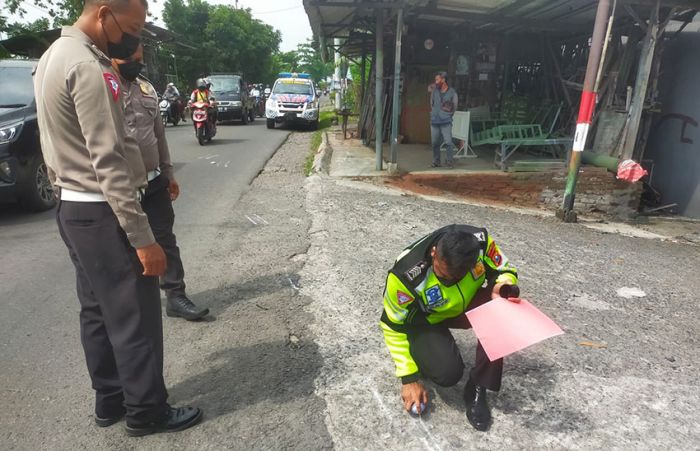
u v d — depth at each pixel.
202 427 2.37
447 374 2.32
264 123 19.75
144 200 2.95
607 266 4.89
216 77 19.05
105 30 1.89
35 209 6.00
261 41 32.25
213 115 12.28
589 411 2.56
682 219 8.73
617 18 8.50
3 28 14.11
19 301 3.66
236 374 2.79
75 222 1.94
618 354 3.13
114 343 2.10
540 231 6.14
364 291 3.89
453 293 2.32
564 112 10.32
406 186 7.75
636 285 4.39
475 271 2.31
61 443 2.26
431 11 8.63
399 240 5.15
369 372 2.84
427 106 11.73
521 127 8.85
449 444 2.30
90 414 2.46
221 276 4.14
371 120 11.65
